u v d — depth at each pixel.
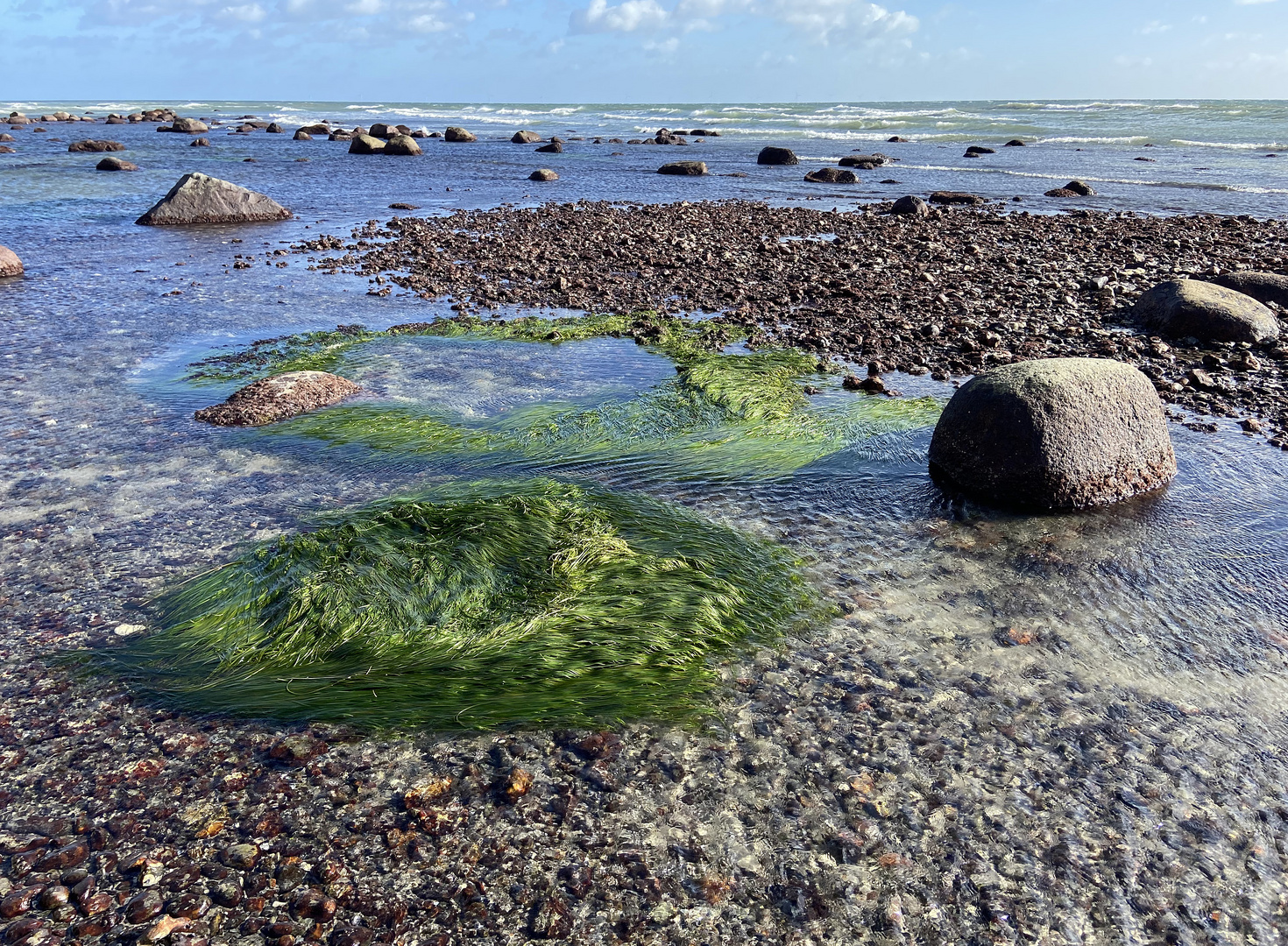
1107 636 2.51
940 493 3.22
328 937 1.62
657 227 8.52
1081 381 3.12
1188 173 12.85
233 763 2.05
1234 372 4.30
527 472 3.34
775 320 5.21
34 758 2.07
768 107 51.94
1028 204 10.23
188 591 2.62
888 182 12.82
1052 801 1.97
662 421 3.74
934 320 5.15
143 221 8.83
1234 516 3.05
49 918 1.65
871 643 2.48
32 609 2.59
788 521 3.05
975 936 1.65
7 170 13.48
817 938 1.64
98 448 3.53
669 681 2.32
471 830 1.87
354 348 4.67
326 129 25.30
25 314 5.34
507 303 5.63
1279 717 2.25
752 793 1.99
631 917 1.67
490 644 2.40
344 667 2.35
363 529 2.75
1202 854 1.84
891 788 2.01
